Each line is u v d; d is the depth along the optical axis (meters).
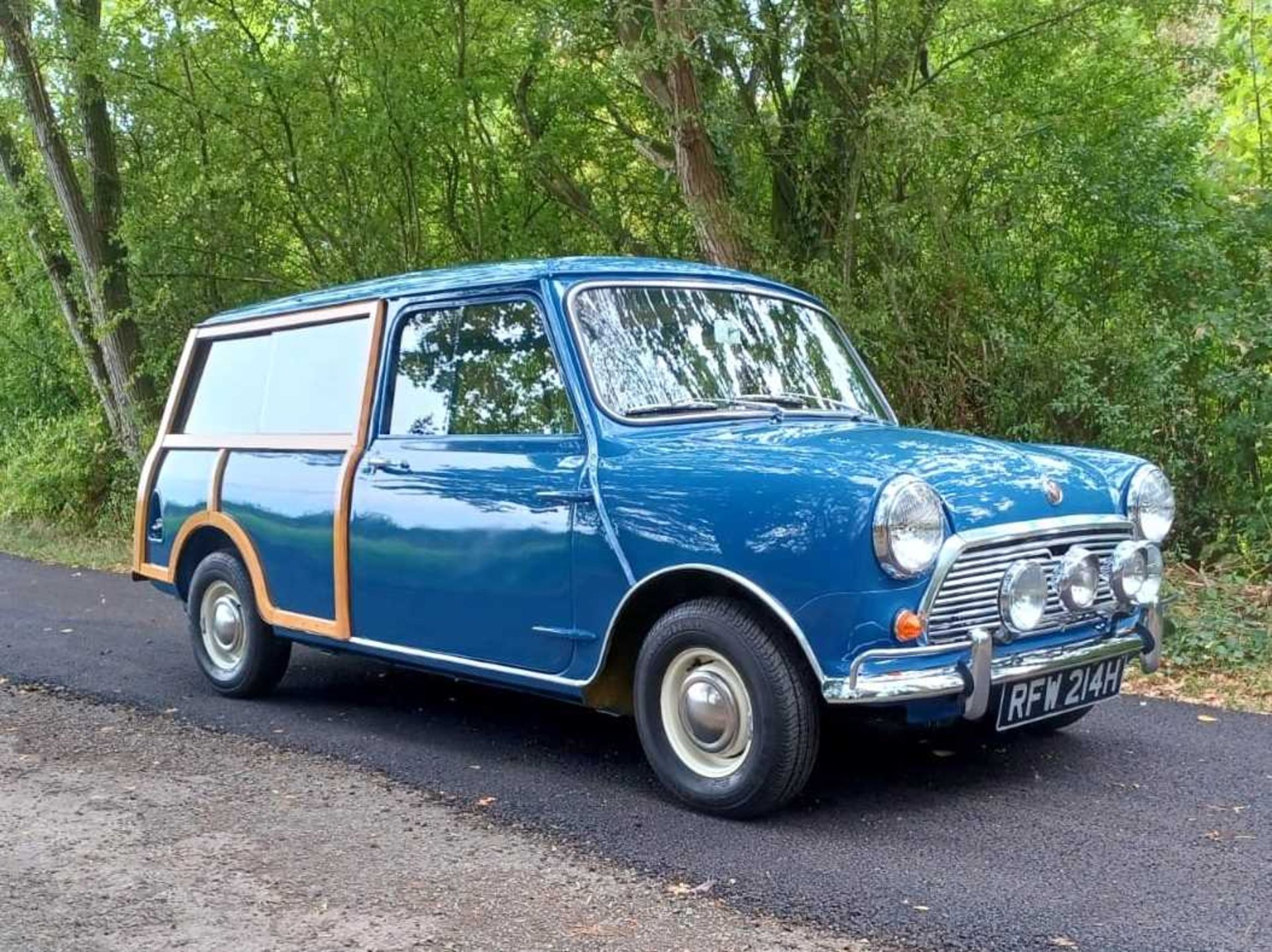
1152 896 3.60
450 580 5.00
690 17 9.68
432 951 3.32
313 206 13.71
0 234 16.50
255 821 4.42
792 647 4.08
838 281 9.62
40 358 18.03
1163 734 5.39
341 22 12.44
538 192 13.52
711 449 4.36
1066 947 3.27
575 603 4.54
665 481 4.29
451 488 4.99
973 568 4.04
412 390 5.35
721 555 4.11
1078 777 4.76
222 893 3.75
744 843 4.07
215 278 14.41
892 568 3.82
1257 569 8.48
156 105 13.76
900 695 3.82
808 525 3.92
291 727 5.77
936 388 9.63
